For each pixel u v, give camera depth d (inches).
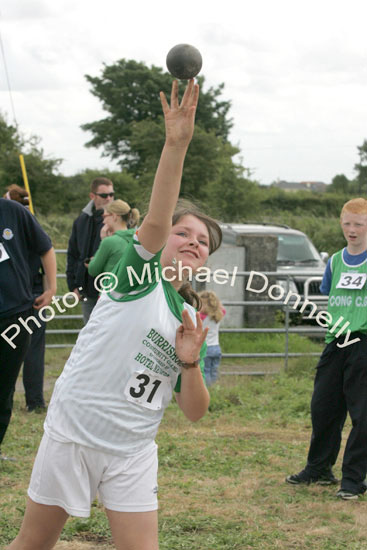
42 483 164.1
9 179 2576.3
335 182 3976.4
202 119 4136.3
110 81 4286.4
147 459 166.1
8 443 368.8
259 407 465.1
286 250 864.9
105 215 438.6
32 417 428.8
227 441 385.4
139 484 163.6
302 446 378.9
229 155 2568.9
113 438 162.2
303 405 460.4
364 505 289.6
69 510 161.9
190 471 331.9
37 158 2618.1
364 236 303.1
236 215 2158.0
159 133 2923.2
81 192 2790.4
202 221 168.6
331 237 1381.6
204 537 250.7
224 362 622.8
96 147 4293.8
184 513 274.7
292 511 280.4
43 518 165.8
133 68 4301.2
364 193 3454.7
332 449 314.3
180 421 426.3
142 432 164.9
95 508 276.1
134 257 158.9
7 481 310.5
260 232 892.0
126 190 2807.6
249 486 310.7
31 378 440.1
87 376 161.8
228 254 711.1
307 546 246.1
